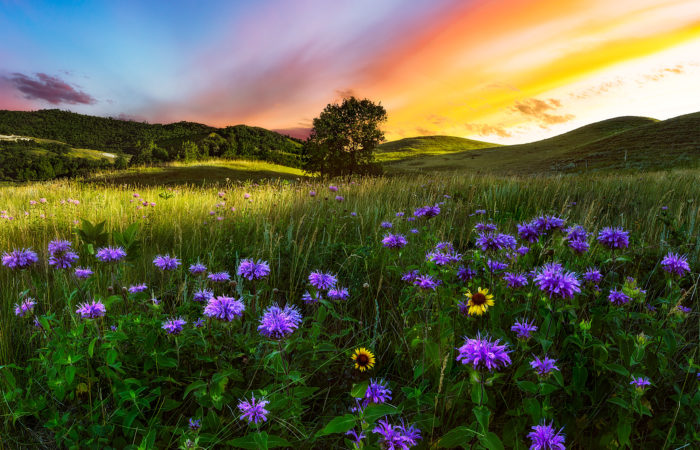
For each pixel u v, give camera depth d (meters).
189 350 2.15
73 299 2.86
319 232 4.98
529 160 73.56
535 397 1.84
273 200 7.01
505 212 5.27
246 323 2.54
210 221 5.42
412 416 1.89
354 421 1.51
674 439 1.58
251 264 2.52
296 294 3.27
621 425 1.56
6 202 8.98
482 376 1.50
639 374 1.71
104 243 3.67
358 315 2.91
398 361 2.28
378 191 7.88
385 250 3.46
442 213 5.56
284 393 1.85
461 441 1.46
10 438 1.81
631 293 2.03
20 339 2.44
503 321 2.32
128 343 2.25
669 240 3.45
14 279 3.05
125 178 31.41
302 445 1.79
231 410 1.85
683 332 2.28
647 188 7.50
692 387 1.89
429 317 2.31
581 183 8.70
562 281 1.86
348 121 40.25
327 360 2.14
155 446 1.72
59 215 6.52
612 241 2.38
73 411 1.99
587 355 1.96
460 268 2.48
